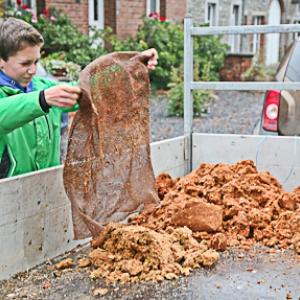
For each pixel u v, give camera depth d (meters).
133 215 3.54
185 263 2.89
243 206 3.50
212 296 2.56
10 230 2.76
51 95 2.52
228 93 16.56
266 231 3.34
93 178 2.89
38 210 2.93
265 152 4.28
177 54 15.62
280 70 6.01
